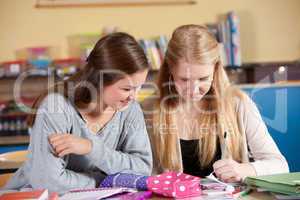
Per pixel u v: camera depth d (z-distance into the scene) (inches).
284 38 145.5
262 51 145.4
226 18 143.5
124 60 46.4
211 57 55.2
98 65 48.0
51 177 45.2
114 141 54.1
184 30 56.5
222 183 45.4
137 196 41.8
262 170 50.4
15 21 138.9
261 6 144.9
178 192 41.5
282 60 146.3
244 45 144.9
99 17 140.6
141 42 131.5
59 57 139.6
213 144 61.2
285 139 105.1
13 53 139.0
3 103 134.6
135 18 141.6
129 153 53.7
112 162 49.3
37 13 139.3
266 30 145.3
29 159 49.8
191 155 62.2
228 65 132.6
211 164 61.9
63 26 139.8
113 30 137.6
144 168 51.8
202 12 143.4
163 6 142.2
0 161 76.1
